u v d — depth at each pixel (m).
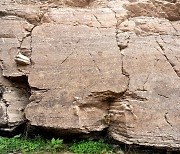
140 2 2.90
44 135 2.57
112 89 2.52
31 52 2.67
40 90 2.55
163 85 2.53
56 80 2.57
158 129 2.42
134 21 2.80
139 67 2.58
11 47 2.73
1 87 2.71
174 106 2.48
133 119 2.44
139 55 2.62
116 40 2.68
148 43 2.68
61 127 2.46
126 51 2.64
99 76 2.56
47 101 2.52
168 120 2.44
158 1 2.92
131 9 2.88
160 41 2.70
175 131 2.41
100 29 2.73
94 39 2.68
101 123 2.53
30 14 2.84
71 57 2.62
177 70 2.59
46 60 2.62
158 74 2.57
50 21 2.78
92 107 2.54
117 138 2.45
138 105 2.47
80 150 2.38
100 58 2.61
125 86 2.53
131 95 2.51
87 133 2.50
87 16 2.79
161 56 2.63
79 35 2.70
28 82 2.57
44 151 2.36
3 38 2.77
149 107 2.47
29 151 2.35
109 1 2.95
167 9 2.91
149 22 2.79
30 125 2.52
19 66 2.67
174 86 2.54
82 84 2.55
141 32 2.74
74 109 2.50
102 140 2.52
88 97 2.53
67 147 2.45
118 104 2.52
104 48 2.64
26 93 2.72
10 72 2.68
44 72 2.59
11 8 2.87
